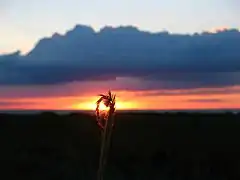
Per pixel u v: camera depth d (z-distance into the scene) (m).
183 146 24.95
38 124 32.34
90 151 23.55
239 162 21.61
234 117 35.97
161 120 33.97
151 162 22.47
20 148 24.55
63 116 35.59
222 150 23.81
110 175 19.69
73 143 25.42
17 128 30.72
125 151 24.02
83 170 20.38
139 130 29.45
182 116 37.56
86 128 29.06
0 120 34.75
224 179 20.45
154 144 25.52
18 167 21.08
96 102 4.68
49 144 25.17
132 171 21.08
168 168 21.55
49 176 19.97
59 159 22.30
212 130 30.11
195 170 21.11
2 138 27.36
